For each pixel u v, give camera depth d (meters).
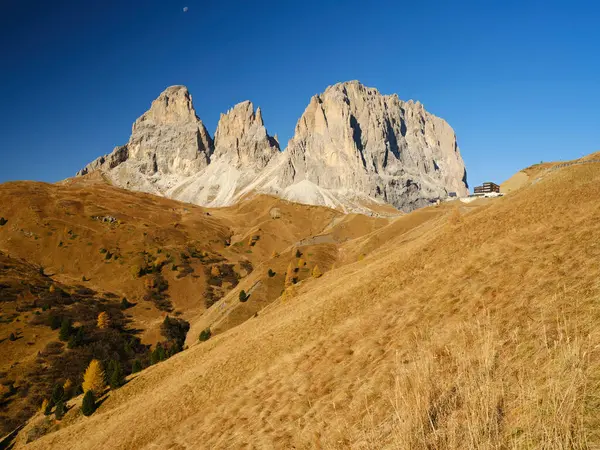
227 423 22.00
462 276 21.45
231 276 173.00
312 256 141.75
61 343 99.19
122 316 127.00
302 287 73.56
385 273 32.34
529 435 5.80
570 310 10.90
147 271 160.88
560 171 43.16
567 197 28.92
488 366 8.52
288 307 52.00
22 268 137.25
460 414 7.34
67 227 177.38
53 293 123.50
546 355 8.54
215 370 35.81
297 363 24.00
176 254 177.75
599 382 6.29
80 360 94.31
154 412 34.53
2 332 98.62
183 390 35.72
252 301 109.75
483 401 6.97
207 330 99.06
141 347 110.88
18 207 184.50
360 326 23.28
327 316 30.69
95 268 157.75
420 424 6.81
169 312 138.62
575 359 6.79
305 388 19.50
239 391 26.50
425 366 9.23
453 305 18.17
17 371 85.25
